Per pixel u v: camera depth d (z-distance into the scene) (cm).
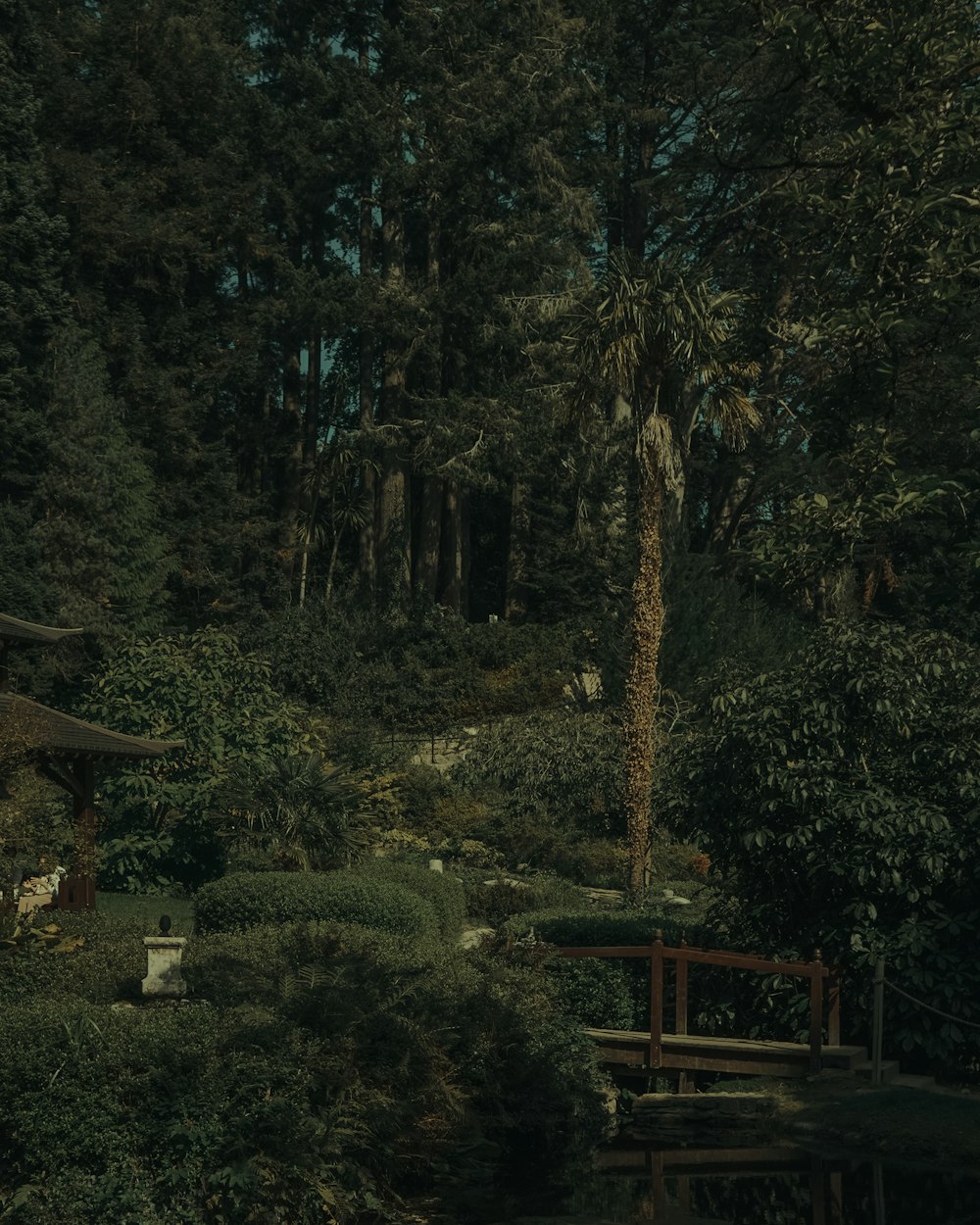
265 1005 1084
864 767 1373
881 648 1372
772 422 4144
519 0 4641
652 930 1506
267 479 5284
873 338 974
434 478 4791
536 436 4278
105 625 3431
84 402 3622
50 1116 895
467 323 4512
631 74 5209
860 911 1297
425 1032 1109
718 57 4075
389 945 1369
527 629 4203
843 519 917
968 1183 1052
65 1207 873
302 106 4625
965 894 1290
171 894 2497
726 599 3338
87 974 1414
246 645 3947
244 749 2736
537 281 4512
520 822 2870
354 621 4188
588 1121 1224
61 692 3472
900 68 1005
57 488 3488
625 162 5450
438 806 2955
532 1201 1024
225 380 4625
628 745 2450
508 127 4306
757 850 1369
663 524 3925
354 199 5316
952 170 976
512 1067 1190
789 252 1109
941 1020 1274
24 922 1528
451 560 4956
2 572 3281
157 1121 912
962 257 937
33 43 3953
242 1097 941
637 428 2491
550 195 4512
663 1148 1182
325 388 5881
